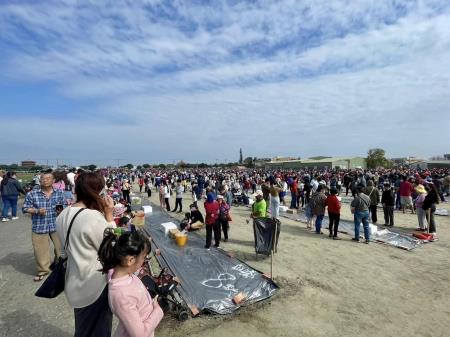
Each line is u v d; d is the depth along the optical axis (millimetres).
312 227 14203
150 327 2428
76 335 2756
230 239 11750
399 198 18781
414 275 8141
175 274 7266
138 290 2463
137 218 11727
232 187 25672
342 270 8414
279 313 5910
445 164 82875
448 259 9547
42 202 6625
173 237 10992
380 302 6543
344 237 12336
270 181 22156
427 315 6031
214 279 7148
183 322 5398
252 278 7340
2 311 5398
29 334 4699
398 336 5273
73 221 2717
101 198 3055
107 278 2744
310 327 5445
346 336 5211
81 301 2697
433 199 12266
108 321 2805
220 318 5629
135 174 61812
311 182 21125
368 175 26734
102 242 2463
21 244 9609
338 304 6387
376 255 9891
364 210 11391
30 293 6113
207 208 10188
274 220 9242
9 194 13523
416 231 13094
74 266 2699
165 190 19344
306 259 9305
